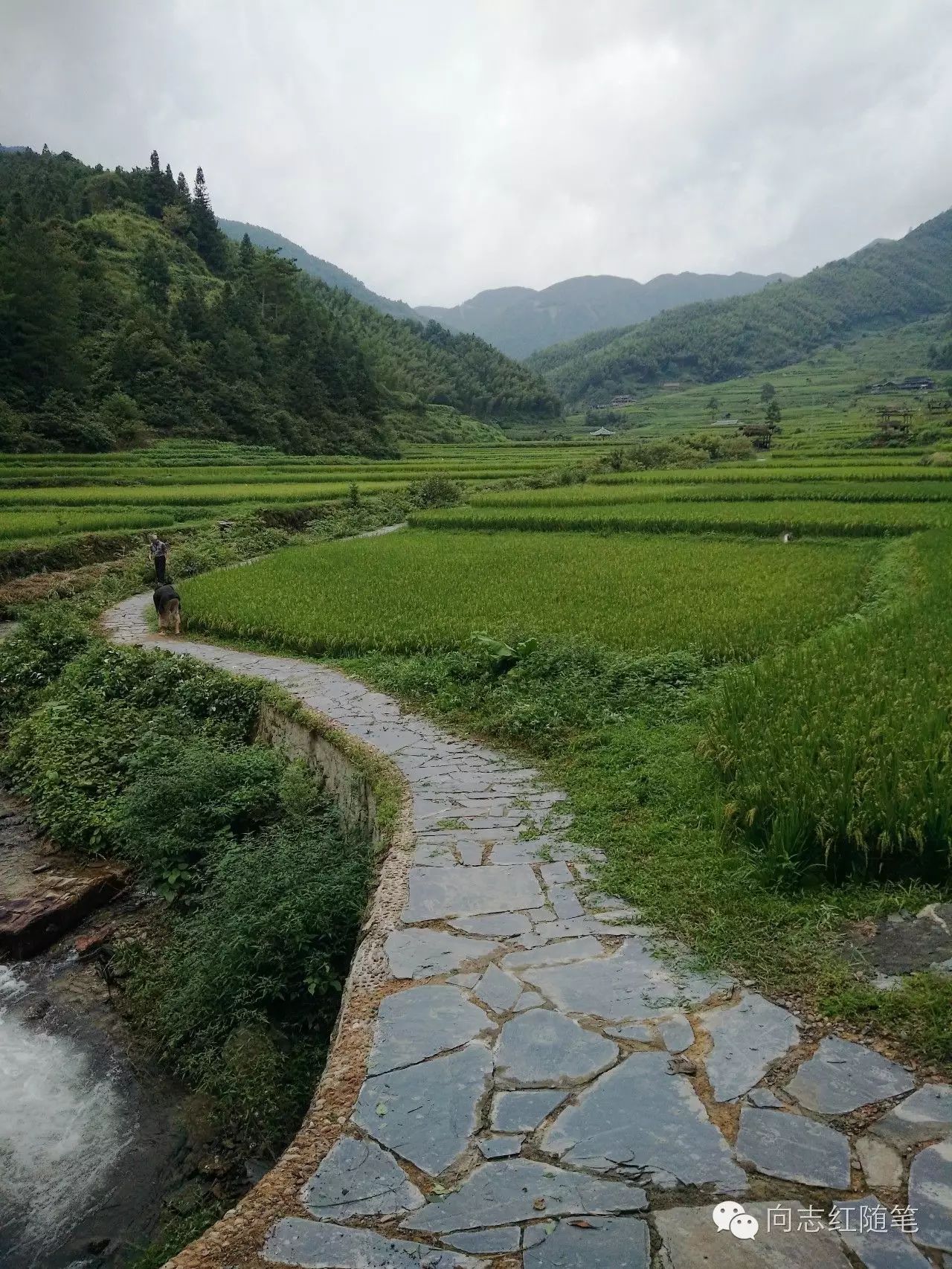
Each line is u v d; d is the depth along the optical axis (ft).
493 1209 10.25
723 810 19.94
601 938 16.39
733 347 652.07
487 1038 13.50
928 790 18.54
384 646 44.42
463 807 23.59
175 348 233.96
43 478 136.26
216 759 32.81
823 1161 10.65
